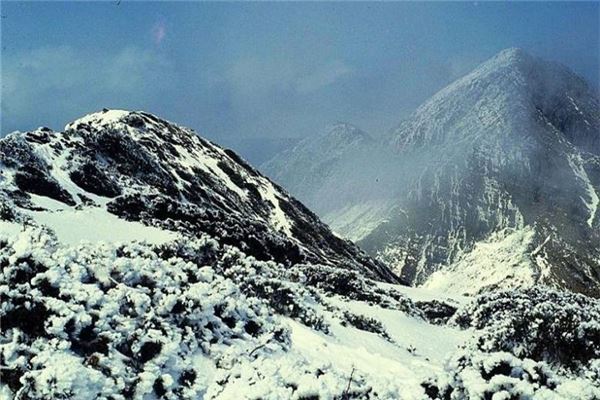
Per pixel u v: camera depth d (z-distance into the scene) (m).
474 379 9.52
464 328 30.17
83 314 9.15
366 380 10.11
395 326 24.91
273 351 11.74
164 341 9.56
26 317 8.84
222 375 9.69
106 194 46.06
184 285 12.65
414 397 9.69
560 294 33.88
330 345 14.73
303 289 20.80
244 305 12.66
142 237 29.17
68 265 10.65
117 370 8.66
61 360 8.05
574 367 15.66
